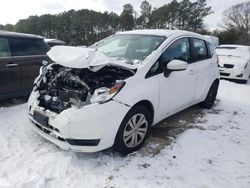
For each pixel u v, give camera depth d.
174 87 3.58
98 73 3.07
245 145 3.50
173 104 3.69
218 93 6.59
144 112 3.11
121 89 2.76
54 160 2.83
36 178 2.49
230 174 2.78
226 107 5.30
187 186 2.53
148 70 3.12
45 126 2.81
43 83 3.36
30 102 3.21
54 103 2.98
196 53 4.29
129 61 3.35
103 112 2.62
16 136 3.38
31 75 4.80
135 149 3.12
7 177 2.49
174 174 2.72
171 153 3.14
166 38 3.66
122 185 2.49
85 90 2.78
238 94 6.61
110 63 2.78
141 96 2.95
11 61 4.43
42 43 5.17
